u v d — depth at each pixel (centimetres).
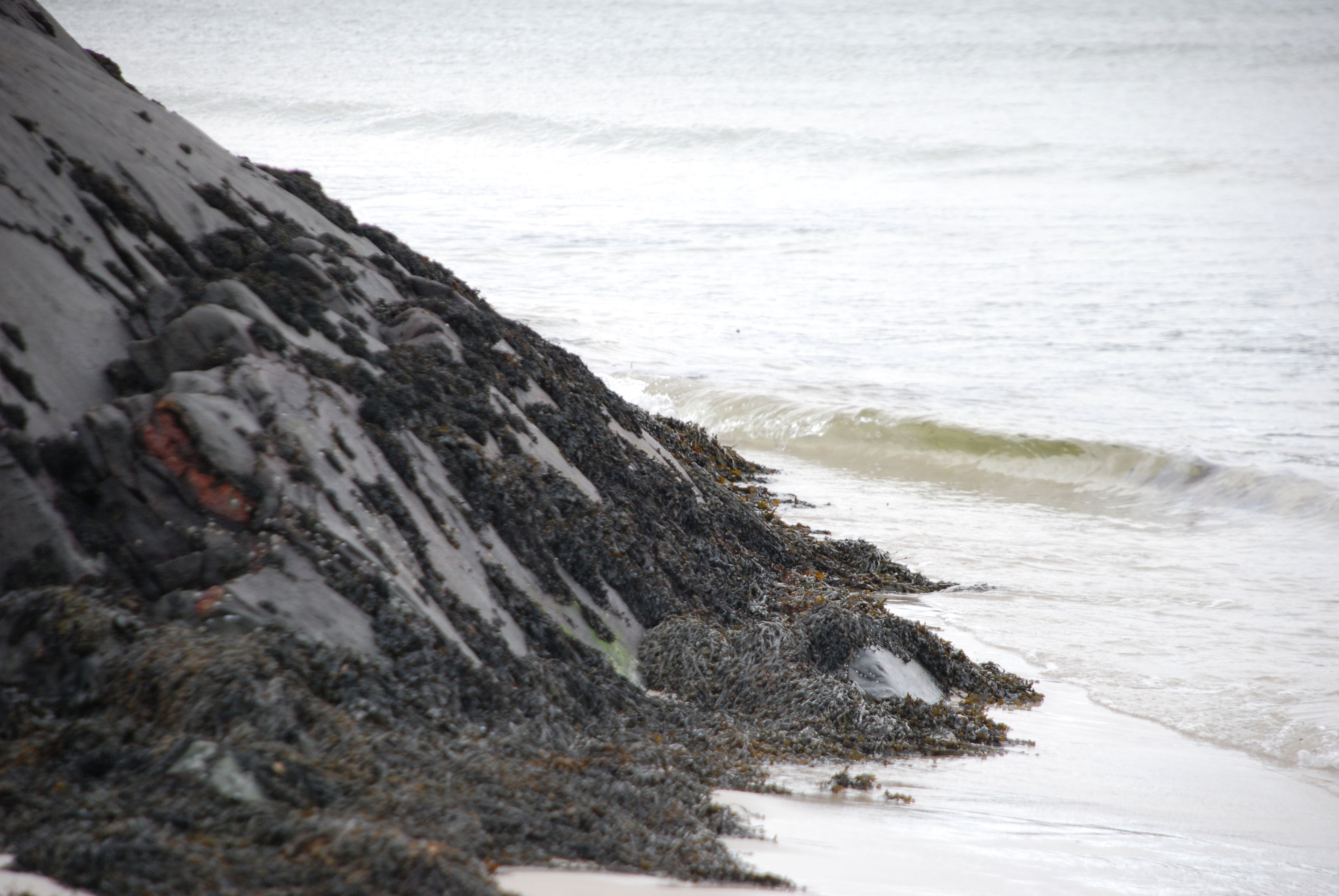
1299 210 16488
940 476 6744
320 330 2728
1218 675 3591
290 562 2089
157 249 2680
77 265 2470
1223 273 12381
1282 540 5412
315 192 3647
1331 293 11256
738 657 2866
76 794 1573
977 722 3000
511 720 2153
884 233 15188
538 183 19688
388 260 3450
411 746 1847
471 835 1614
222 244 2820
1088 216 16538
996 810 2409
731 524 3875
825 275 12438
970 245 14275
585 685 2447
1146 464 6450
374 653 2066
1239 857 2245
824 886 1772
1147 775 2758
